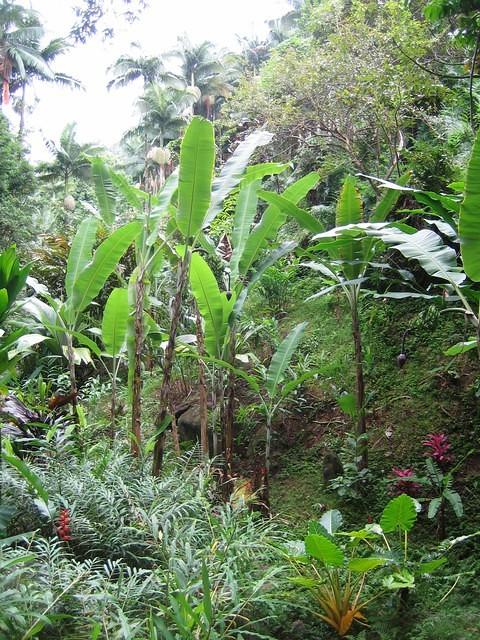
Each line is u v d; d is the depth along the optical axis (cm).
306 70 671
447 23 665
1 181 1523
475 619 293
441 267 327
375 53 624
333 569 295
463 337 533
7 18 2514
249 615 293
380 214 440
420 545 380
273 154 818
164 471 487
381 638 288
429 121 664
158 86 2567
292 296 791
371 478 446
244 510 382
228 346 470
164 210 461
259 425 589
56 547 315
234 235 494
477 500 401
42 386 614
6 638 229
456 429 468
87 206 643
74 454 459
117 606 240
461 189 351
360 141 725
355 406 468
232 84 2766
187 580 264
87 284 507
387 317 610
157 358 669
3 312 383
